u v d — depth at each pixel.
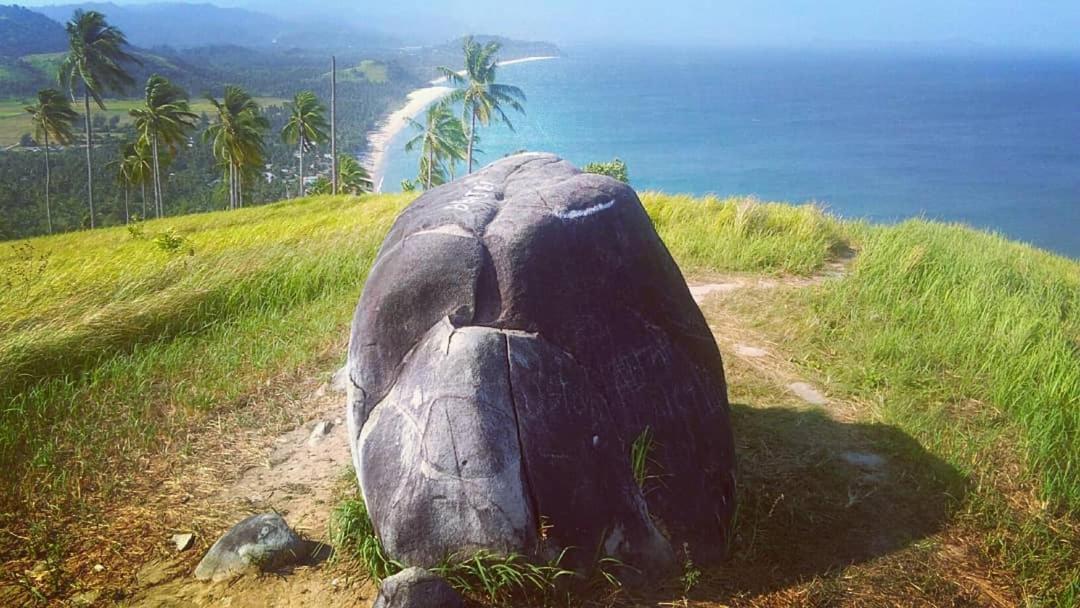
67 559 4.43
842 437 5.64
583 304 4.18
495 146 118.88
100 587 4.21
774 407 6.13
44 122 45.56
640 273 4.38
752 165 103.50
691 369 4.45
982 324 7.58
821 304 8.42
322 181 50.94
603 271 4.25
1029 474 5.17
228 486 5.21
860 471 5.18
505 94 39.12
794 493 4.89
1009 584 4.22
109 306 7.79
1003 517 4.71
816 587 4.07
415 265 4.23
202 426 6.01
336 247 10.59
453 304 4.13
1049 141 130.88
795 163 105.50
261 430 5.98
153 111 43.00
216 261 9.75
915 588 4.12
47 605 4.06
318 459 5.55
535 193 4.40
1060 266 11.35
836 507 4.77
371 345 4.28
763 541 4.40
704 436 4.33
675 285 4.59
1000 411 6.09
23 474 5.23
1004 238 13.41
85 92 44.84
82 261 12.14
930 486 5.00
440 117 39.69
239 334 7.79
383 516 3.97
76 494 5.04
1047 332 7.44
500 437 3.85
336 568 4.25
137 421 5.98
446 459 3.84
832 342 7.44
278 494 5.10
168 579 4.28
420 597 3.57
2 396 6.12
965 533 4.59
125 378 6.63
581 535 3.89
